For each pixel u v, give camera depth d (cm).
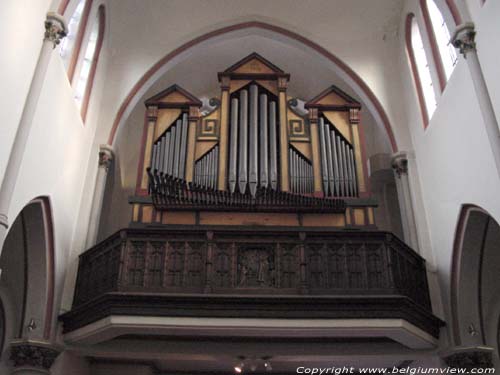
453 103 1144
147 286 1074
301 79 1892
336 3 1520
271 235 1129
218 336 1193
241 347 1189
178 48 1523
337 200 1274
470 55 1018
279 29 1568
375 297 1030
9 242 1107
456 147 1134
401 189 1373
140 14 1478
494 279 1180
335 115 1455
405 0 1450
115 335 1077
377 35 1520
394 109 1452
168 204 1261
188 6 1516
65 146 1152
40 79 920
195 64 1822
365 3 1497
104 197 1683
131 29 1487
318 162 1365
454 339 1145
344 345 1199
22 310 1108
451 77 1153
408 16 1449
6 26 807
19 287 1115
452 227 1159
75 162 1234
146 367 1457
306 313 1029
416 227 1310
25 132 869
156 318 1023
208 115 1442
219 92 1906
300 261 1100
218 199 1268
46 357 1097
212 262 1098
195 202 1263
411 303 1052
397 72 1500
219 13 1541
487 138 984
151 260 1104
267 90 1515
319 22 1541
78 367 1306
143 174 1327
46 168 1035
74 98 1200
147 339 1194
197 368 1541
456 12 1063
